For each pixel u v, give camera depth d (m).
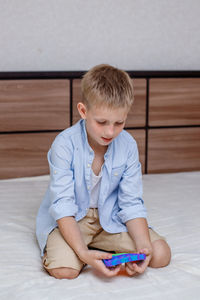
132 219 1.28
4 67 2.19
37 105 2.15
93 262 1.12
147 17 2.31
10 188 1.92
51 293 1.06
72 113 2.20
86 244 1.31
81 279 1.15
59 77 2.15
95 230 1.33
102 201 1.29
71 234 1.18
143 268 1.14
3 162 2.16
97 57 2.29
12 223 1.51
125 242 1.27
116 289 1.09
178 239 1.41
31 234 1.44
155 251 1.22
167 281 1.14
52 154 1.30
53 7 2.19
